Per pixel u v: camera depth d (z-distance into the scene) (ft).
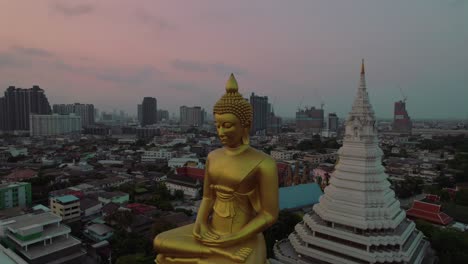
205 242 51.11
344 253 122.52
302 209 225.15
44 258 149.59
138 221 198.70
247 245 51.16
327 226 129.29
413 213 199.62
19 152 509.76
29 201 257.96
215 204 55.57
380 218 121.49
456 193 261.24
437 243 150.10
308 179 339.36
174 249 53.31
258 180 52.95
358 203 123.24
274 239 164.66
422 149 611.06
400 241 119.55
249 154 54.19
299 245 136.46
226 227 52.90
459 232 157.38
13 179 319.27
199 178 337.31
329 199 131.75
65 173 366.22
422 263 141.08
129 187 299.79
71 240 164.45
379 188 124.47
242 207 53.52
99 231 192.54
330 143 649.61
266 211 52.80
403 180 337.52
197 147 614.34
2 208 237.45
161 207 240.12
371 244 117.70
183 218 204.54
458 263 140.77
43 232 161.07
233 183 52.29
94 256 169.78
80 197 250.98
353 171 126.93
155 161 493.77
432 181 347.15
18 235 153.58
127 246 166.09
